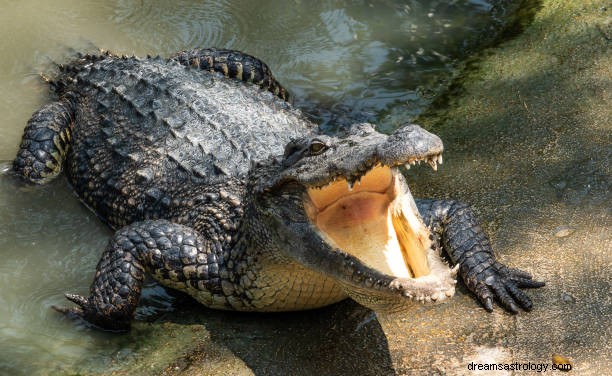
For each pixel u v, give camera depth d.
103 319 6.98
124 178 8.38
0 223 8.55
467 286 7.02
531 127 8.95
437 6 12.12
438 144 5.40
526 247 7.28
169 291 7.58
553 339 6.24
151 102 8.79
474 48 11.05
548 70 9.92
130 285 7.00
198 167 7.93
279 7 12.37
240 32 11.80
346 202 6.51
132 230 7.25
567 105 9.14
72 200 9.00
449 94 10.13
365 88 10.52
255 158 7.84
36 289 7.54
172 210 7.85
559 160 8.29
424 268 5.68
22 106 10.48
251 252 6.80
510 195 7.99
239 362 6.46
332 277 5.98
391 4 12.24
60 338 6.95
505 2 11.97
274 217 6.42
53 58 11.34
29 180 9.23
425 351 6.34
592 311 6.42
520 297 6.68
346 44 11.45
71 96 9.81
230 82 9.52
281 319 6.98
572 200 7.70
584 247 7.10
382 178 6.33
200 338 6.82
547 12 11.17
